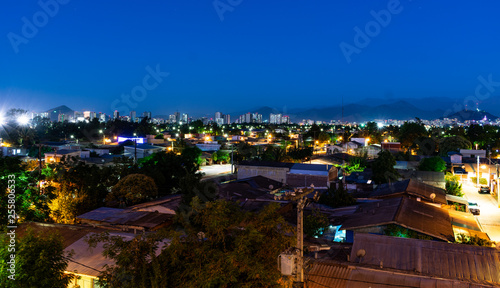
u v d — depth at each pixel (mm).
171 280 9422
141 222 19922
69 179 28516
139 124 124062
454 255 12977
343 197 27984
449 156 58562
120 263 9516
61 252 11164
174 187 36406
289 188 34688
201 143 88500
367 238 14547
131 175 28969
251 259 9094
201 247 9648
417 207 21000
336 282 12141
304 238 18453
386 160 39344
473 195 37844
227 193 29375
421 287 11445
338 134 131750
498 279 11648
